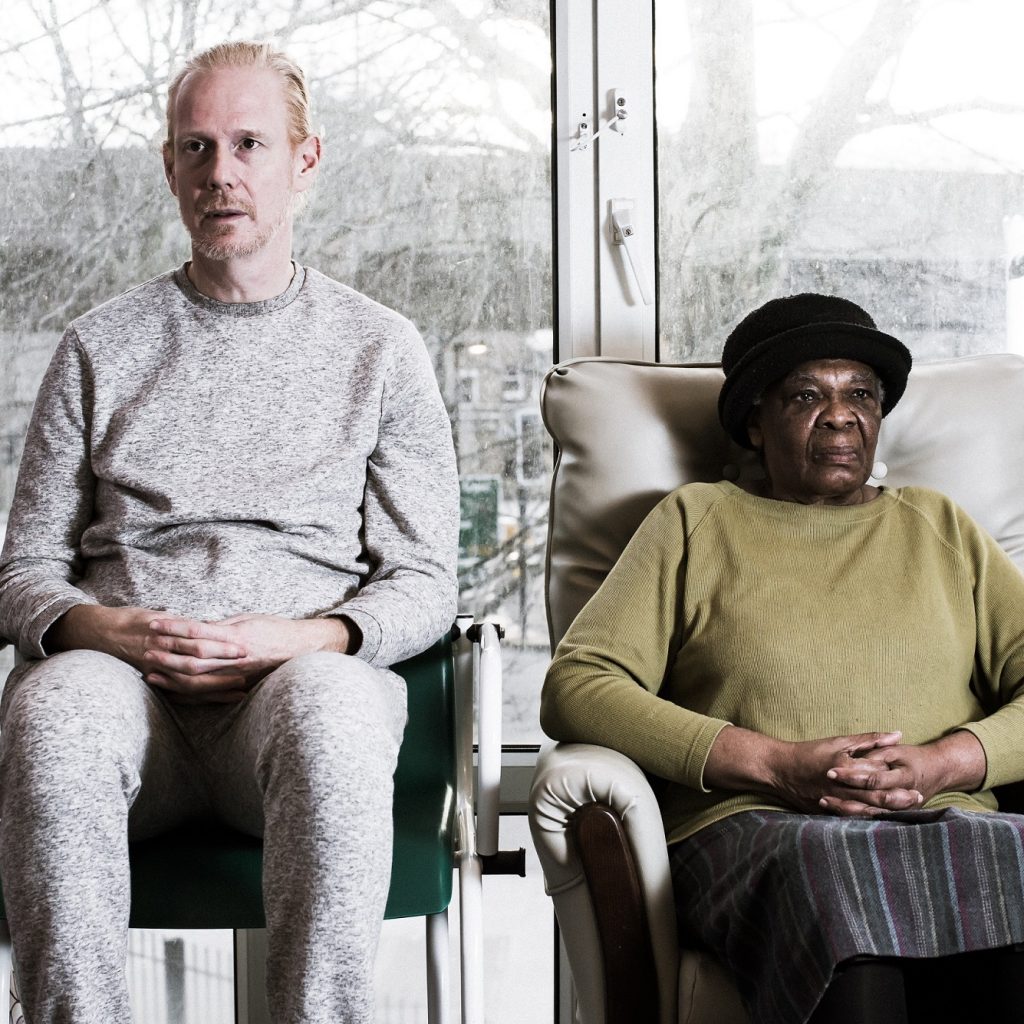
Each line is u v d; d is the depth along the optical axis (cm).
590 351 205
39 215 201
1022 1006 111
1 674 201
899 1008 111
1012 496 168
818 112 206
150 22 202
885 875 114
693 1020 127
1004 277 206
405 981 201
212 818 147
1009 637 150
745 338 161
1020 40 206
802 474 153
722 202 206
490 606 205
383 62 204
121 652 137
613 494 167
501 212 205
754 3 206
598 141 204
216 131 153
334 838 116
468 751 162
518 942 204
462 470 205
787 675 143
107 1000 115
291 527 151
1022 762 138
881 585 148
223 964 201
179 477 150
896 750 133
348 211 203
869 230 206
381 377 157
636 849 127
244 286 157
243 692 140
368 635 141
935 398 170
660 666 152
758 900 120
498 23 205
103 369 154
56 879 115
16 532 153
